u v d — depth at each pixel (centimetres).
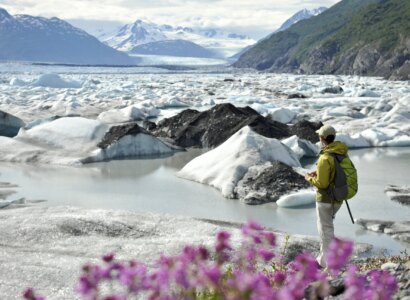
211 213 1162
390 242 956
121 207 1205
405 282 491
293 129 2248
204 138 2211
